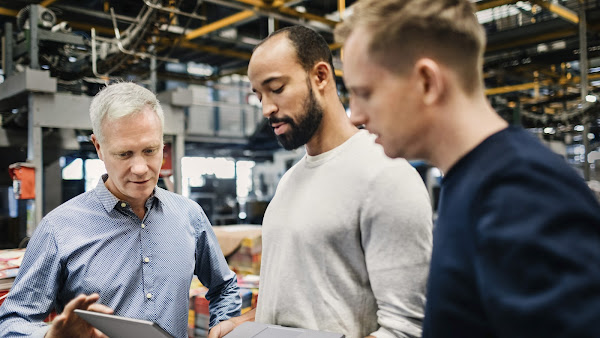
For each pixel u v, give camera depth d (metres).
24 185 3.28
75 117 3.54
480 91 0.49
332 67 0.95
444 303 0.45
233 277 1.41
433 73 0.46
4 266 1.60
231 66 8.12
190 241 1.26
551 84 7.45
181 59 7.62
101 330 0.79
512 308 0.36
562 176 0.39
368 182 0.82
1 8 5.05
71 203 1.16
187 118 8.32
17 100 3.68
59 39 3.93
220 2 4.16
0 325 1.03
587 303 0.34
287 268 0.91
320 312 0.86
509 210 0.39
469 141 0.47
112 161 1.06
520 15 6.00
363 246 0.83
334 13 5.79
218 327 1.04
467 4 0.48
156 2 3.80
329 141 0.92
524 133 0.45
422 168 4.45
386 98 0.49
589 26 5.21
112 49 4.37
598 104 5.48
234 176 10.38
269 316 0.96
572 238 0.36
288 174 1.03
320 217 0.87
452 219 0.45
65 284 1.10
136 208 1.18
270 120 0.93
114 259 1.12
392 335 0.74
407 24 0.46
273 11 4.48
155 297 1.15
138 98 1.06
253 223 8.05
